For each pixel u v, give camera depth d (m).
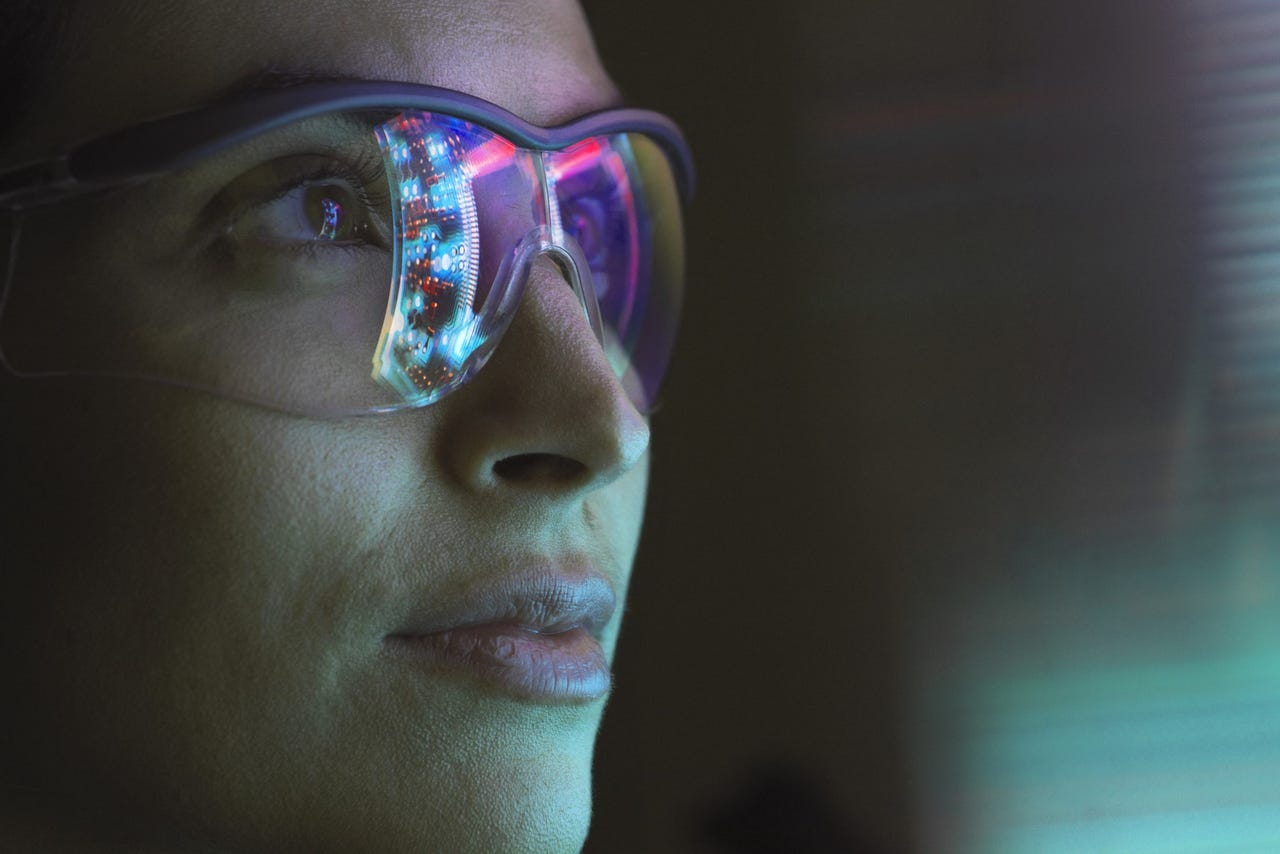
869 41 1.49
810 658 1.54
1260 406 1.40
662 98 1.55
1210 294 1.40
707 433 1.56
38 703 0.54
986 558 1.49
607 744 1.56
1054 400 1.46
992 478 1.49
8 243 0.54
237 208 0.54
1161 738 1.43
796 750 1.53
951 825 1.48
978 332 1.49
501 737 0.56
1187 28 1.39
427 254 0.57
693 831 1.53
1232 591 1.42
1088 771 1.45
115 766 0.54
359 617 0.54
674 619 1.57
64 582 0.53
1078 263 1.45
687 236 1.56
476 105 0.59
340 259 0.55
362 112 0.56
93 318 0.53
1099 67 1.42
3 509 0.54
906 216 1.50
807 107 1.52
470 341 0.58
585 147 0.69
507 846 0.55
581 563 0.61
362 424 0.54
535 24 0.66
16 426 0.54
